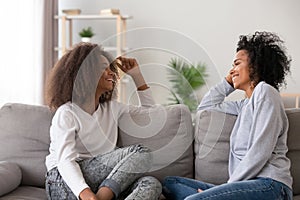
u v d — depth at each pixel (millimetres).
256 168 1843
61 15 4672
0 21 3996
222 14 4891
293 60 4824
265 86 1955
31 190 2051
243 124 2004
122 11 5012
